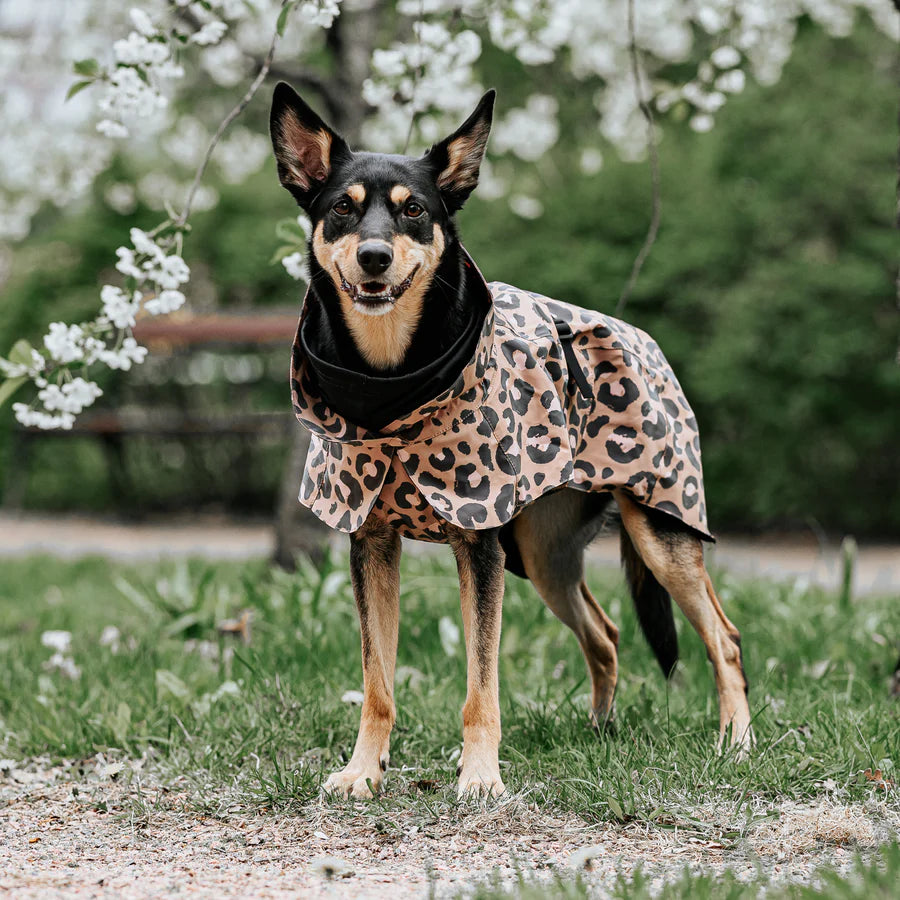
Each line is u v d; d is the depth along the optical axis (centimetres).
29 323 1972
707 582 462
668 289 1574
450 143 402
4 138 1191
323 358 396
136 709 507
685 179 1609
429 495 379
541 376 400
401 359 390
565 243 1662
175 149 1441
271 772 415
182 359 1880
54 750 477
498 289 439
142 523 1917
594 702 484
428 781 411
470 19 656
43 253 1980
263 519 1959
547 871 327
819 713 460
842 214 1480
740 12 676
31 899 301
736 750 414
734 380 1462
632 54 557
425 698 504
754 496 1566
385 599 415
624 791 380
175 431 1784
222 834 367
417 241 383
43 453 2086
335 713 479
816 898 278
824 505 1586
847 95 1501
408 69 632
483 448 380
